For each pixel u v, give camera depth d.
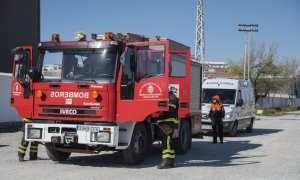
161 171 9.80
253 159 12.21
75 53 10.15
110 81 9.81
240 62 62.22
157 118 10.77
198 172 9.76
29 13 28.53
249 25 51.38
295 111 74.62
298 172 9.95
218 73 62.16
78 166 10.33
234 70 62.00
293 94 85.00
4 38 26.38
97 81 9.86
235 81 21.84
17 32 27.45
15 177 8.72
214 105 17.14
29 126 10.23
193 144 16.67
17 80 10.38
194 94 14.84
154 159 11.99
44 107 10.18
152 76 10.08
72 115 9.95
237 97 21.39
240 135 21.83
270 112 58.03
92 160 11.43
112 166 10.43
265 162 11.59
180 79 13.02
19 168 9.82
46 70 10.33
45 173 9.23
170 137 10.34
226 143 17.16
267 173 9.74
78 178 8.72
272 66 61.38
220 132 17.14
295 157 12.71
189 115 13.54
